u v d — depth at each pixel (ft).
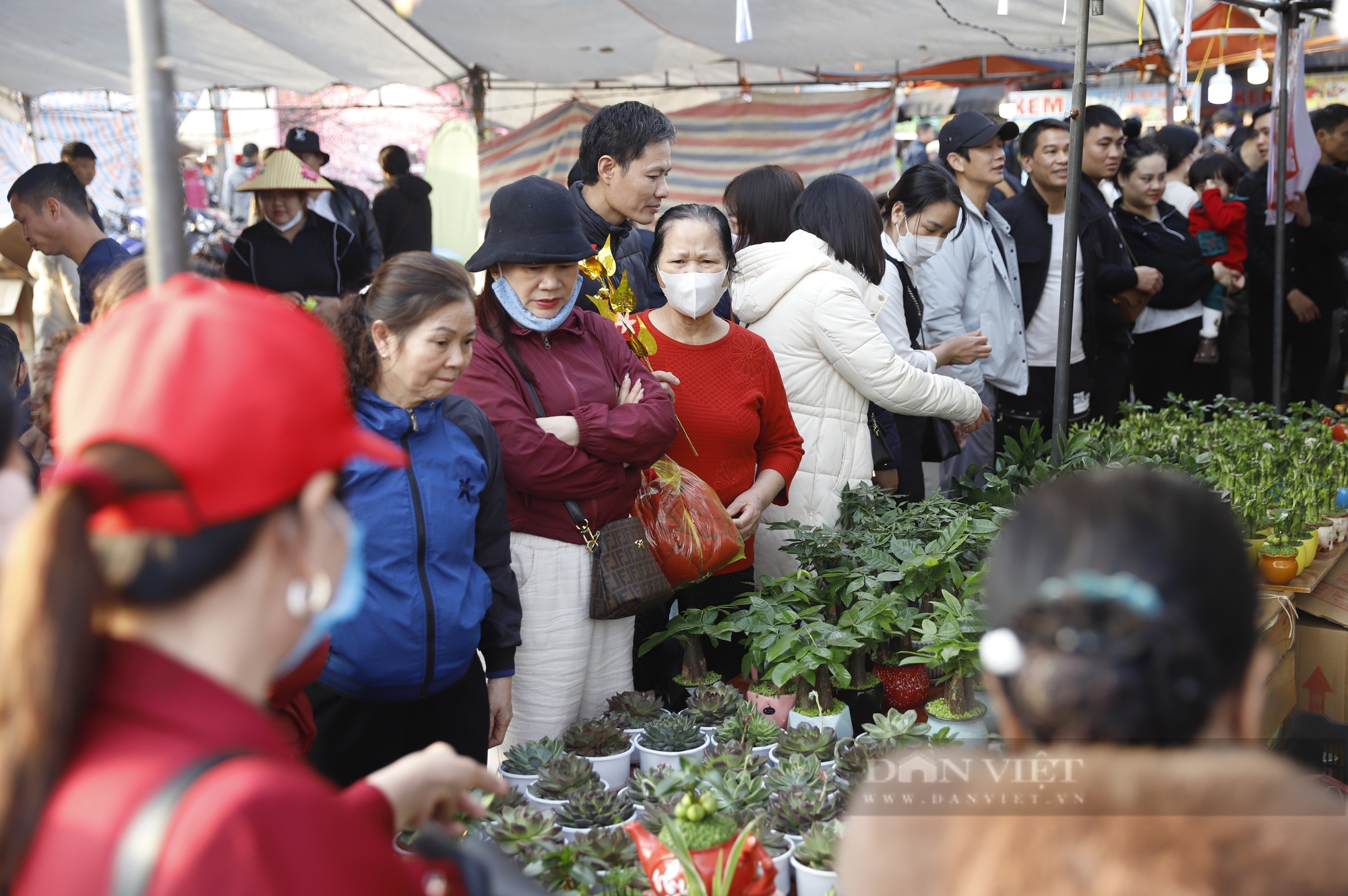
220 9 22.59
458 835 5.88
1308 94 31.81
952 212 12.46
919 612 9.00
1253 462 12.69
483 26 24.02
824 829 6.06
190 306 2.80
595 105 32.81
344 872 2.64
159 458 2.61
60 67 27.27
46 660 2.52
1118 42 23.81
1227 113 33.40
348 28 24.49
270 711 6.02
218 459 2.65
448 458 7.27
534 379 8.61
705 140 31.45
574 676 8.70
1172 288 19.44
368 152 62.08
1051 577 2.77
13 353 10.00
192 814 2.50
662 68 27.96
